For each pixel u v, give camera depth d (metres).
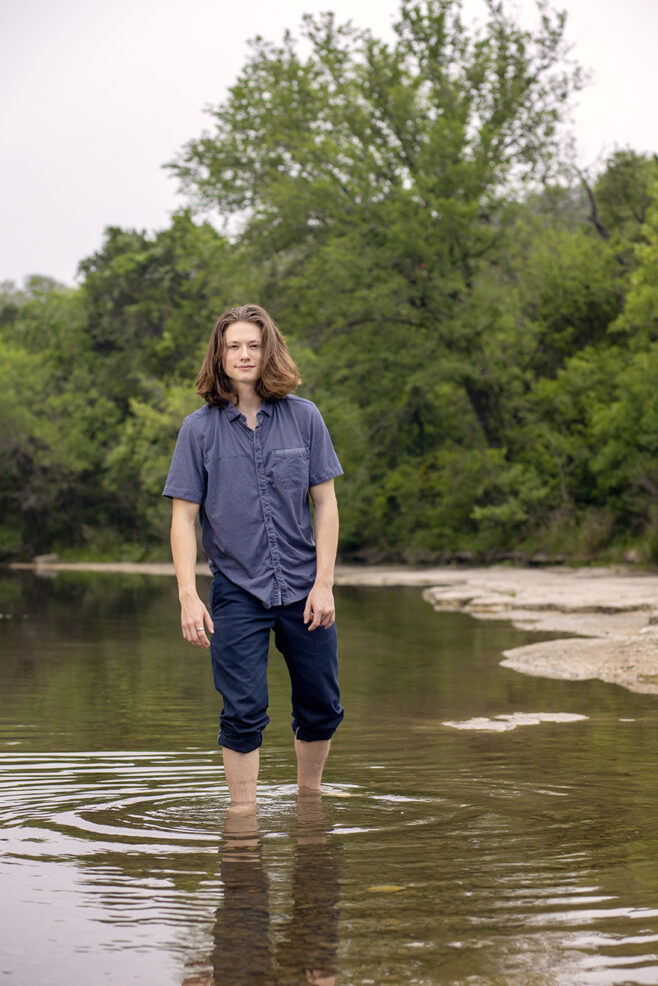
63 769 3.85
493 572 21.81
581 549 22.30
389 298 27.05
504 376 27.31
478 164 27.23
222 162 31.33
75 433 38.47
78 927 2.10
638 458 21.34
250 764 3.31
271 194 29.23
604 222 31.02
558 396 24.77
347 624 10.97
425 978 1.84
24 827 2.97
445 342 27.75
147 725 4.86
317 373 28.25
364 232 27.88
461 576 20.91
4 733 4.62
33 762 3.98
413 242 26.39
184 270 37.12
